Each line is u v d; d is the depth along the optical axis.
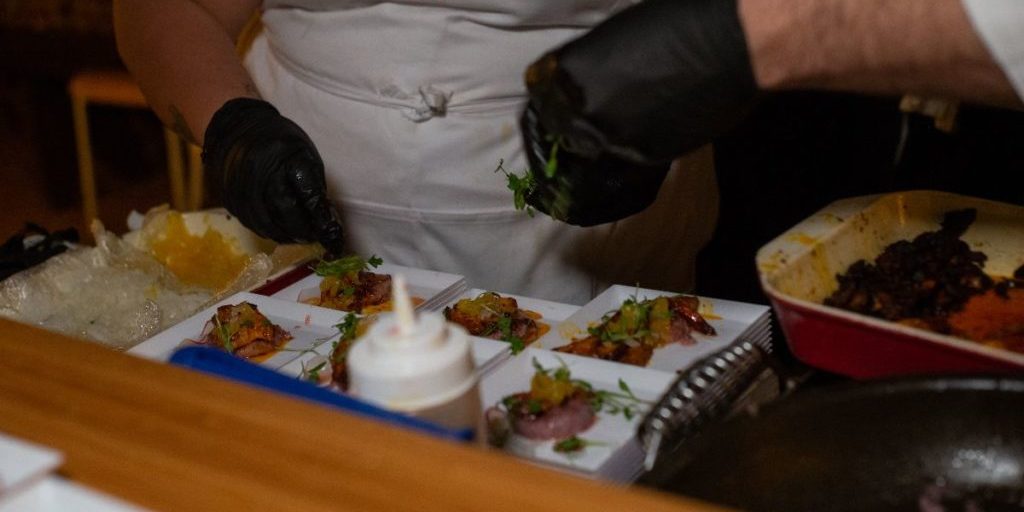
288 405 0.67
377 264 1.44
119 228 3.77
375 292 1.38
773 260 1.13
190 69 1.43
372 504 0.57
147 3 1.50
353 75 1.46
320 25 1.47
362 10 1.43
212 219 1.64
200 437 0.65
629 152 0.94
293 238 1.32
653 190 1.26
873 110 2.10
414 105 1.44
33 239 1.67
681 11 0.88
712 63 0.88
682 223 1.68
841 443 0.75
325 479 0.60
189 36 1.46
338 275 1.39
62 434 0.67
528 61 1.43
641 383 1.06
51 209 3.98
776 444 0.74
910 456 0.76
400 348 0.72
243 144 1.29
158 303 1.45
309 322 1.31
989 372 0.77
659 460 0.76
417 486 0.58
